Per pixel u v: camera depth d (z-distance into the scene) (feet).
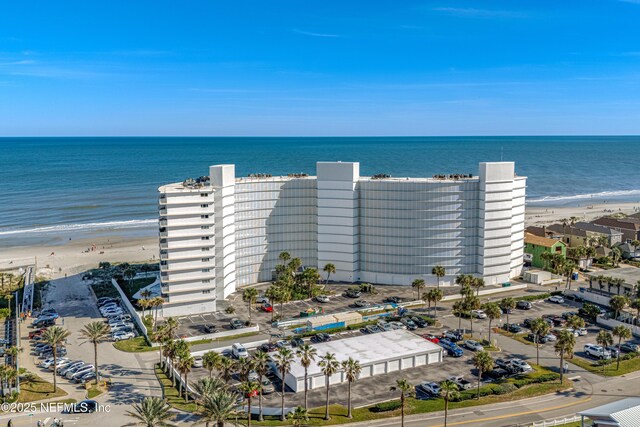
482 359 314.76
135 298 495.41
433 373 355.36
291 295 506.48
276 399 319.06
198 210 468.75
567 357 377.50
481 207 543.39
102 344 405.80
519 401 313.94
